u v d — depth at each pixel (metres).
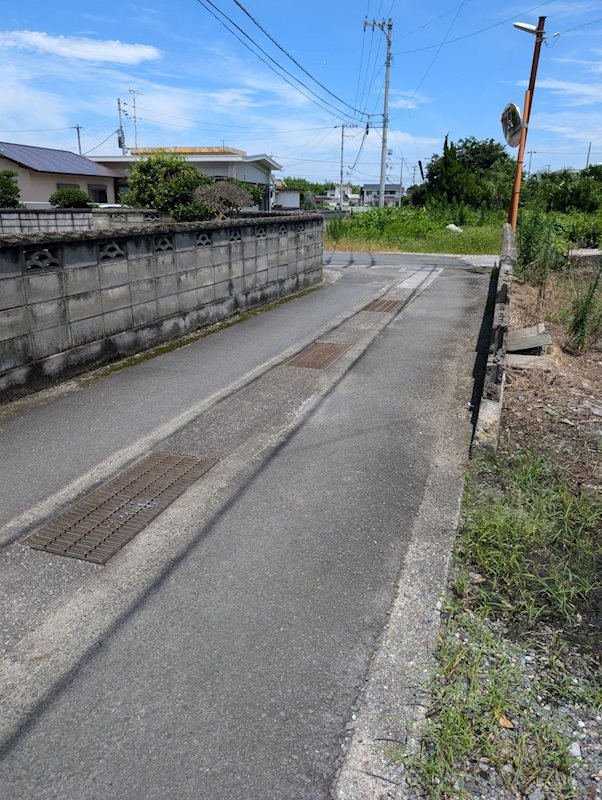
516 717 1.94
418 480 3.54
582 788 1.71
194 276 7.14
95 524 3.07
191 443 4.05
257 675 2.10
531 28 9.05
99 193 25.42
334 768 1.77
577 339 6.44
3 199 18.20
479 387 5.21
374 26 31.08
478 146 41.84
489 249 18.19
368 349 6.51
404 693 2.03
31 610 2.44
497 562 2.69
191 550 2.85
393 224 23.50
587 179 32.94
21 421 4.40
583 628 2.35
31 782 1.72
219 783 1.72
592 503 3.19
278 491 3.41
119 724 1.90
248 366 5.85
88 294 5.46
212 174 26.98
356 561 2.76
